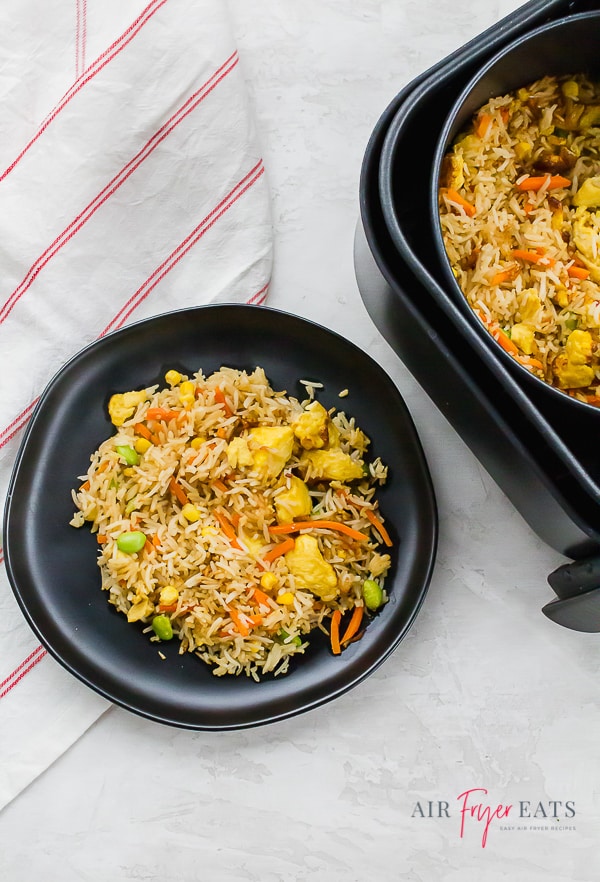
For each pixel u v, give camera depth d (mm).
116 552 625
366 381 644
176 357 651
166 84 645
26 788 646
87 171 646
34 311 649
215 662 632
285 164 665
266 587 622
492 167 598
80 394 641
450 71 548
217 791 649
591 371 587
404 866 648
